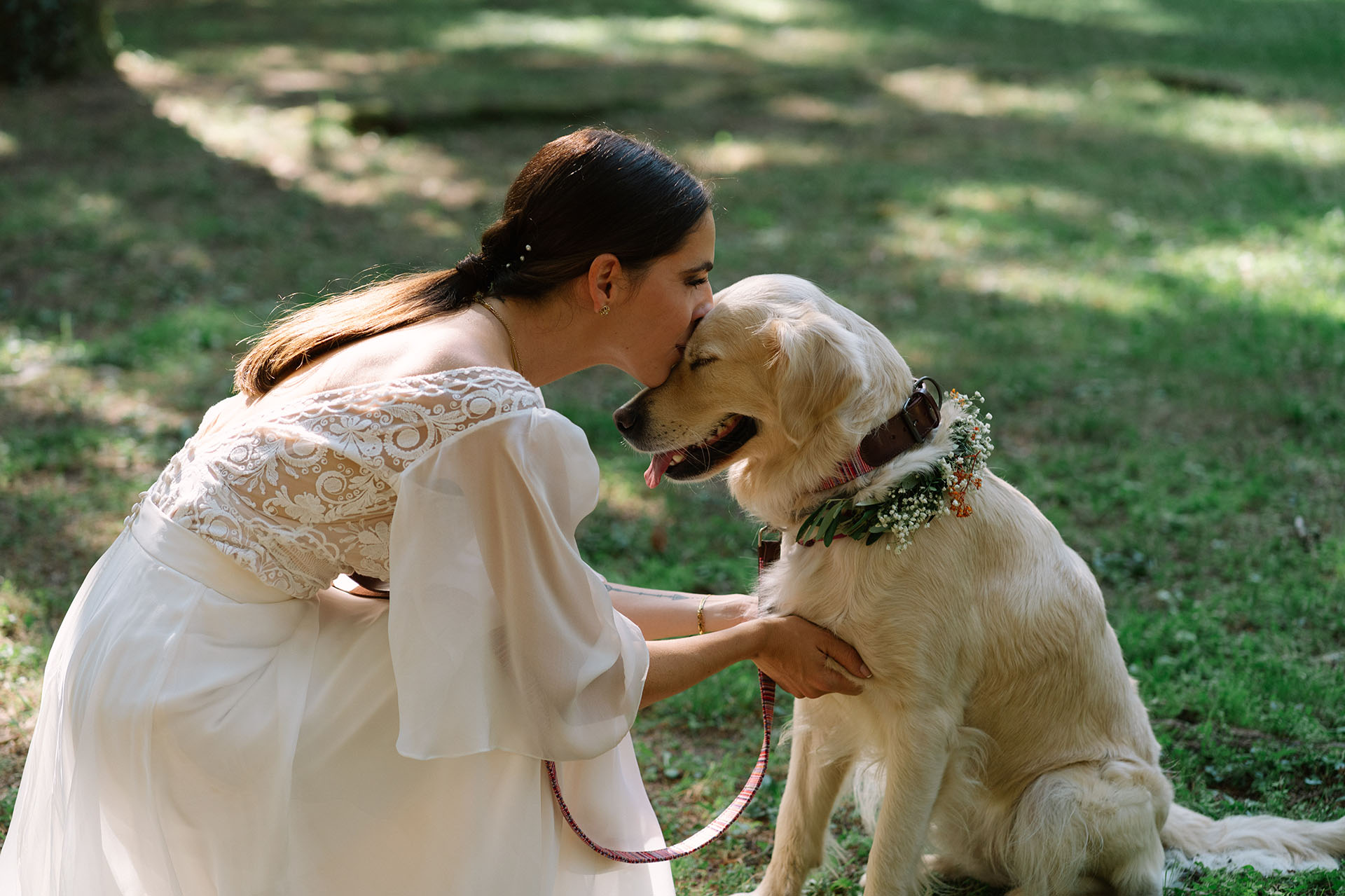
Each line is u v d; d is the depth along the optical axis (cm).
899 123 1387
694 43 1891
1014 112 1443
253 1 2130
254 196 998
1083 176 1159
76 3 1325
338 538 216
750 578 439
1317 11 2311
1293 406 595
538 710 216
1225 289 822
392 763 215
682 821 319
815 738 286
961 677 271
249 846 209
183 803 207
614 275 229
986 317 774
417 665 206
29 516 457
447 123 1265
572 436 214
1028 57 1836
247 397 235
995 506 279
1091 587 290
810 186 1111
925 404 265
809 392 257
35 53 1297
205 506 214
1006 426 597
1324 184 1121
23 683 353
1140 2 2439
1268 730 346
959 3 2397
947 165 1198
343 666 219
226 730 206
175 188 994
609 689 223
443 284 234
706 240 240
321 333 228
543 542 212
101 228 883
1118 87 1578
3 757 321
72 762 212
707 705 368
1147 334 731
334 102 1300
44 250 825
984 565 273
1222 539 473
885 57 1836
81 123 1179
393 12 2088
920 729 266
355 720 215
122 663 208
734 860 308
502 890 213
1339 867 283
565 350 240
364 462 207
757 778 258
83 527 457
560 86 1490
